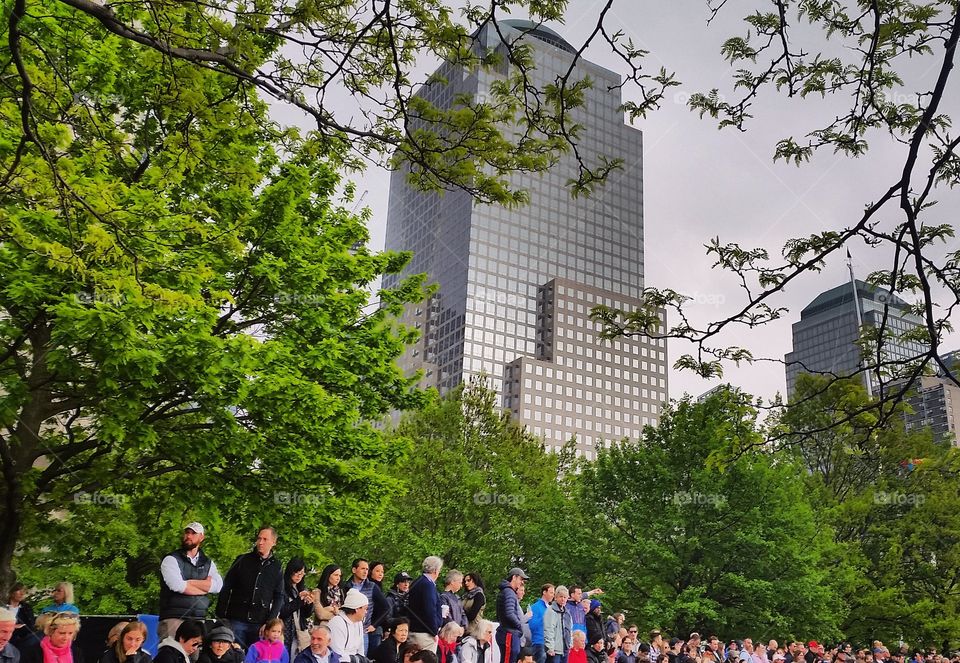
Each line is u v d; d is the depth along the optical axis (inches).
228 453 498.9
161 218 317.1
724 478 1161.4
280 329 600.1
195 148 273.6
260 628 365.7
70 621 318.3
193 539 357.1
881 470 1467.8
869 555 1434.5
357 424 645.3
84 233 229.8
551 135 215.0
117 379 430.9
